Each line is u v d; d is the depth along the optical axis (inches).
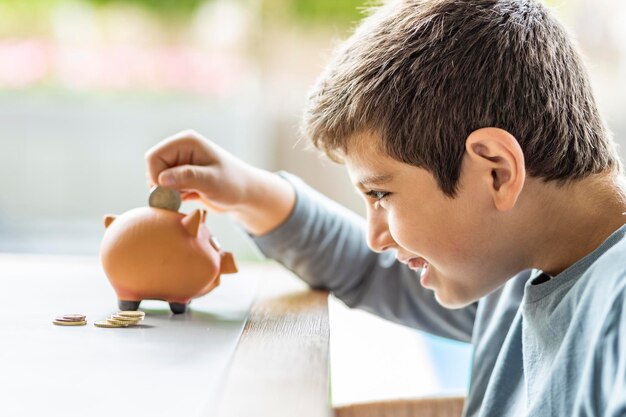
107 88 100.3
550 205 31.9
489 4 32.7
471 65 31.4
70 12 103.0
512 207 31.1
